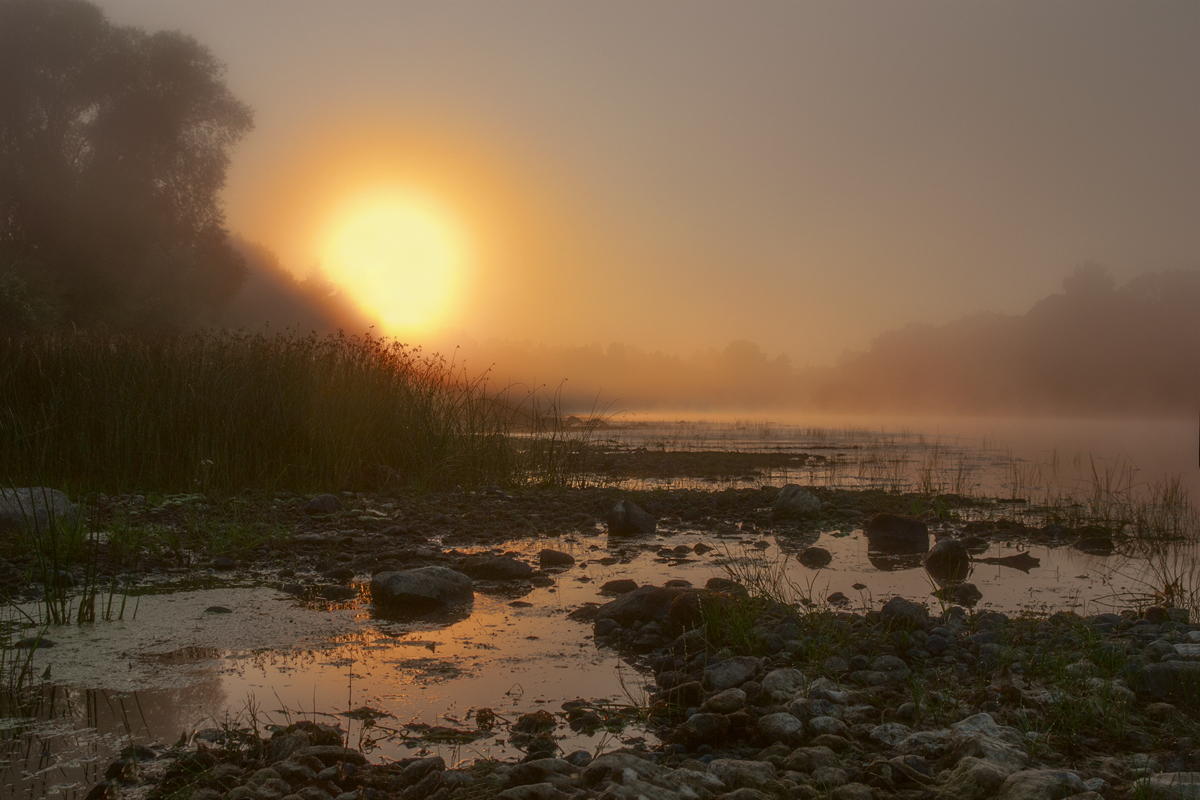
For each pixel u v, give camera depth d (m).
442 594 4.88
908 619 4.38
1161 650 3.82
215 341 10.25
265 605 4.77
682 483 12.34
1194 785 2.46
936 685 3.54
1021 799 2.35
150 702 3.24
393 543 6.65
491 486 9.99
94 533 6.15
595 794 2.38
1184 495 10.75
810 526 8.30
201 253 33.78
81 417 8.63
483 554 6.43
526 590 5.35
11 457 8.10
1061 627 4.41
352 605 4.83
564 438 12.22
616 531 7.67
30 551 5.59
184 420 8.95
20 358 9.40
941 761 2.72
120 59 31.11
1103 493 11.63
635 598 4.46
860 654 3.91
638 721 3.18
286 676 3.59
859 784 2.54
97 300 29.17
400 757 2.80
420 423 10.41
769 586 5.45
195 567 5.66
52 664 3.67
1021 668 3.77
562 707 3.29
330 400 9.77
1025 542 7.67
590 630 4.42
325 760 2.69
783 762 2.75
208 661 3.77
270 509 7.75
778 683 3.36
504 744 2.93
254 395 9.47
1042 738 2.94
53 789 2.50
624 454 18.12
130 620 4.41
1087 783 2.51
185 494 8.21
